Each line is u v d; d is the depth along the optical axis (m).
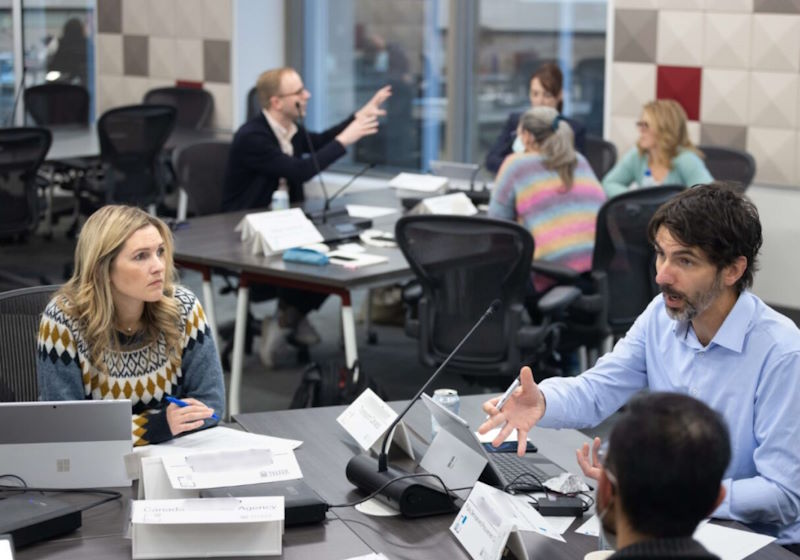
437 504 2.10
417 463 2.30
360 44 7.43
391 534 2.02
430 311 3.87
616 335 4.34
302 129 5.17
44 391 2.52
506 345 3.80
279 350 5.04
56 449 2.16
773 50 5.48
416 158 7.31
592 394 2.35
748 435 2.14
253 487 2.10
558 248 4.20
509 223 3.63
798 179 5.54
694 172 4.85
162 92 7.74
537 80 5.42
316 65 7.70
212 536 1.92
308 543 1.98
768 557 1.89
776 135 5.56
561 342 4.32
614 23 6.01
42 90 7.51
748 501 2.04
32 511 2.00
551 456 2.39
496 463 2.31
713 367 2.18
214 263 4.10
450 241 3.72
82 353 2.51
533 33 6.67
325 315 5.90
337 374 3.68
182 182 5.13
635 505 1.28
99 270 2.48
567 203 4.25
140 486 2.07
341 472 2.31
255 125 5.00
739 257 2.06
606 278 4.16
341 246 4.30
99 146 6.17
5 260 6.70
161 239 2.54
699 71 5.75
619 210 4.06
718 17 5.63
